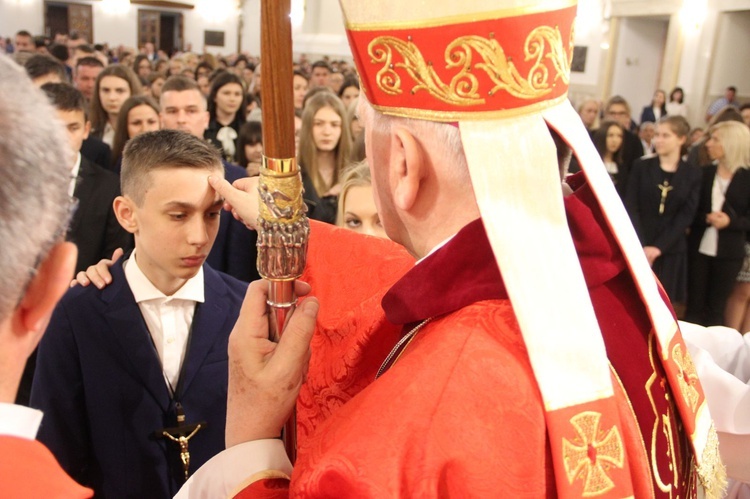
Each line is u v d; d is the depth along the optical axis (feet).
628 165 13.75
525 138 1.99
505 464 1.82
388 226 2.39
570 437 1.86
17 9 51.57
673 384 2.18
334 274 3.27
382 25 2.07
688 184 11.48
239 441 2.45
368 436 1.87
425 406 1.87
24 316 1.59
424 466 1.81
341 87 17.37
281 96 2.16
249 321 2.43
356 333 2.91
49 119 1.50
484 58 1.97
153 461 3.92
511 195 1.96
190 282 4.14
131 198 3.85
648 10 34.35
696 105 31.91
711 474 2.30
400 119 2.14
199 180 3.69
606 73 37.91
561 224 1.97
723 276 11.64
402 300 2.21
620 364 2.09
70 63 27.37
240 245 6.36
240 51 58.34
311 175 9.52
